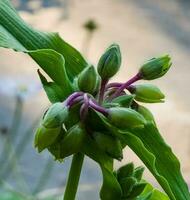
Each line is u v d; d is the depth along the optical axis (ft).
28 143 2.64
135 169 0.76
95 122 0.68
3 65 3.23
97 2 4.15
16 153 2.28
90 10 4.03
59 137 0.69
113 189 0.72
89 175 2.55
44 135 0.67
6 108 2.93
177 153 2.92
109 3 4.15
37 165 2.53
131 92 0.74
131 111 0.67
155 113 3.08
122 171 0.74
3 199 1.71
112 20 3.98
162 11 4.17
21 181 2.06
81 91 0.69
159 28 3.99
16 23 0.76
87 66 0.72
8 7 0.76
